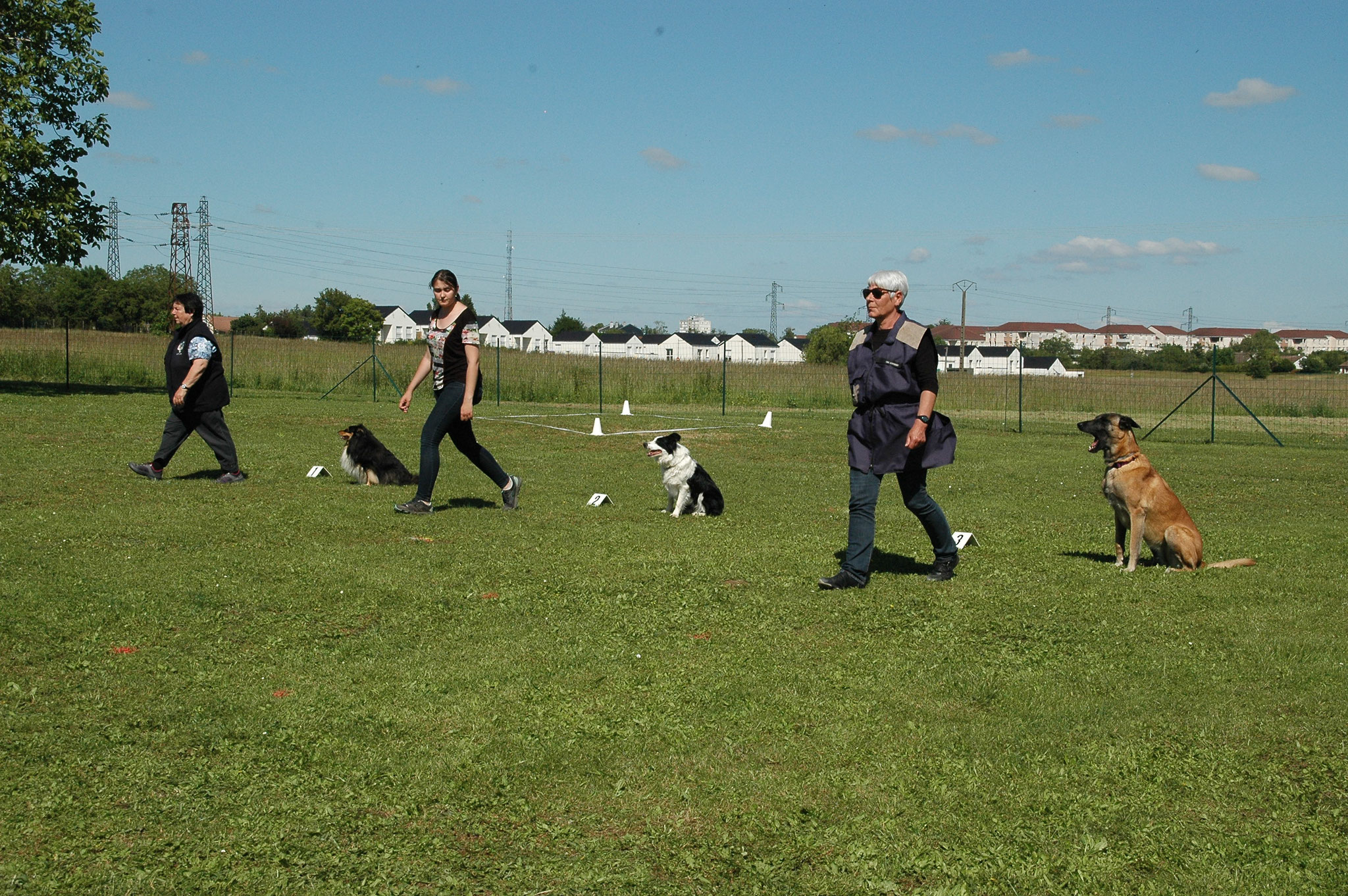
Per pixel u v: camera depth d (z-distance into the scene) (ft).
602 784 10.28
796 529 26.08
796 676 13.73
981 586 19.43
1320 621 16.94
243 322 255.09
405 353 104.22
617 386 95.25
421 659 14.20
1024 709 12.59
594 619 16.49
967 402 99.14
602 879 8.44
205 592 17.48
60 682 12.89
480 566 20.30
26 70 72.38
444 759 10.76
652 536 24.40
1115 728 11.96
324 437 46.01
